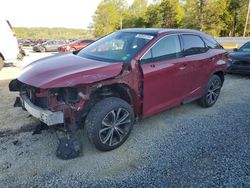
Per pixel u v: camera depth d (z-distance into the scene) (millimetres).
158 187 2697
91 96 3193
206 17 43344
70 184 2711
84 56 3953
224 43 25797
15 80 3639
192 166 3090
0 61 9320
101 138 3213
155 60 3771
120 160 3182
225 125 4324
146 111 3803
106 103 3201
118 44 4023
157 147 3520
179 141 3711
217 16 43031
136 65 3498
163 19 56469
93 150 3377
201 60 4617
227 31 48688
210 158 3273
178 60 4121
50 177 2809
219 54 5176
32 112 3188
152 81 3703
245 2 45188
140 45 3752
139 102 3666
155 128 4137
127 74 3361
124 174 2906
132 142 3643
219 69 5188
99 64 3373
